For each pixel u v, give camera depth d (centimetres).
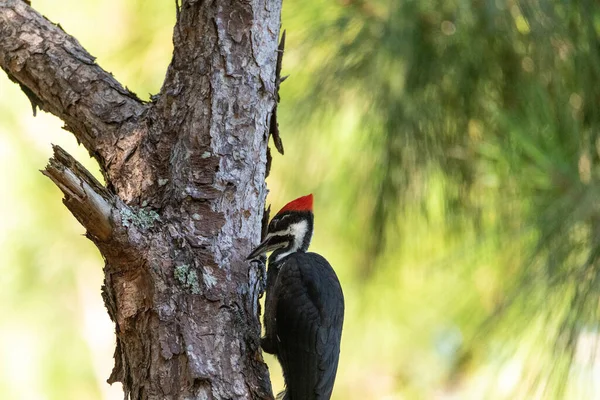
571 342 717
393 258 984
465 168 870
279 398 841
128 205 703
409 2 852
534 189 815
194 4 724
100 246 650
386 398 1315
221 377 671
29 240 1340
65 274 1361
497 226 846
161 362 664
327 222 997
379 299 1100
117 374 708
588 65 808
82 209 617
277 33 750
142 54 1030
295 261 811
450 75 865
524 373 742
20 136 1342
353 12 883
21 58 770
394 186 891
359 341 1241
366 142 898
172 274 675
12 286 1354
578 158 780
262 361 716
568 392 737
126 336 678
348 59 875
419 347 1224
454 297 968
